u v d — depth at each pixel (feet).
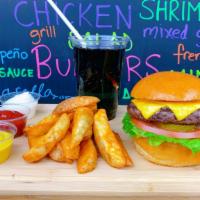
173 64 2.57
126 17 2.46
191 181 1.16
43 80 2.61
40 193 1.17
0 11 2.47
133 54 2.54
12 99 1.71
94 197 1.20
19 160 1.27
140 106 1.26
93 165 1.20
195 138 1.20
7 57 2.57
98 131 1.26
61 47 2.53
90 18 2.46
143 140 1.28
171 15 2.46
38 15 2.47
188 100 1.20
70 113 1.32
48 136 1.23
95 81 1.56
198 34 2.51
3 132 1.30
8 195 1.19
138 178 1.17
